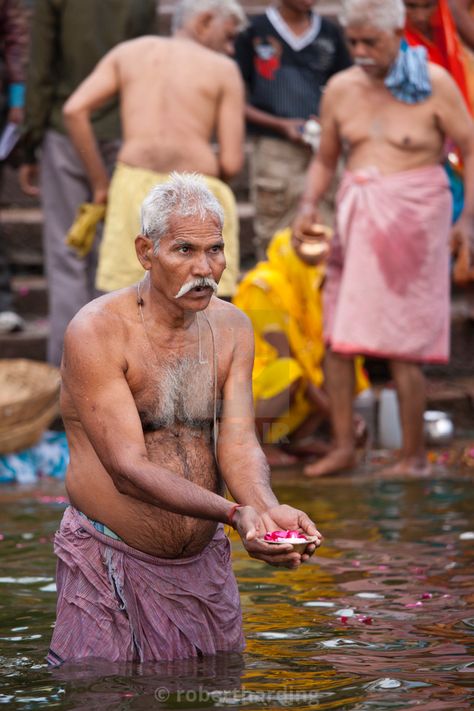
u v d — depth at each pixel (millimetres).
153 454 4141
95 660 4062
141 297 4141
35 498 7391
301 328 8430
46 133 9117
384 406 9117
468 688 3699
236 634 4230
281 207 10180
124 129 7984
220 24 8062
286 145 10117
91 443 4082
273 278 8250
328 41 10234
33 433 8273
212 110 7945
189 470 4164
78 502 4211
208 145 7949
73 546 4191
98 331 4047
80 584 4148
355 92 7887
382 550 5758
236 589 4332
